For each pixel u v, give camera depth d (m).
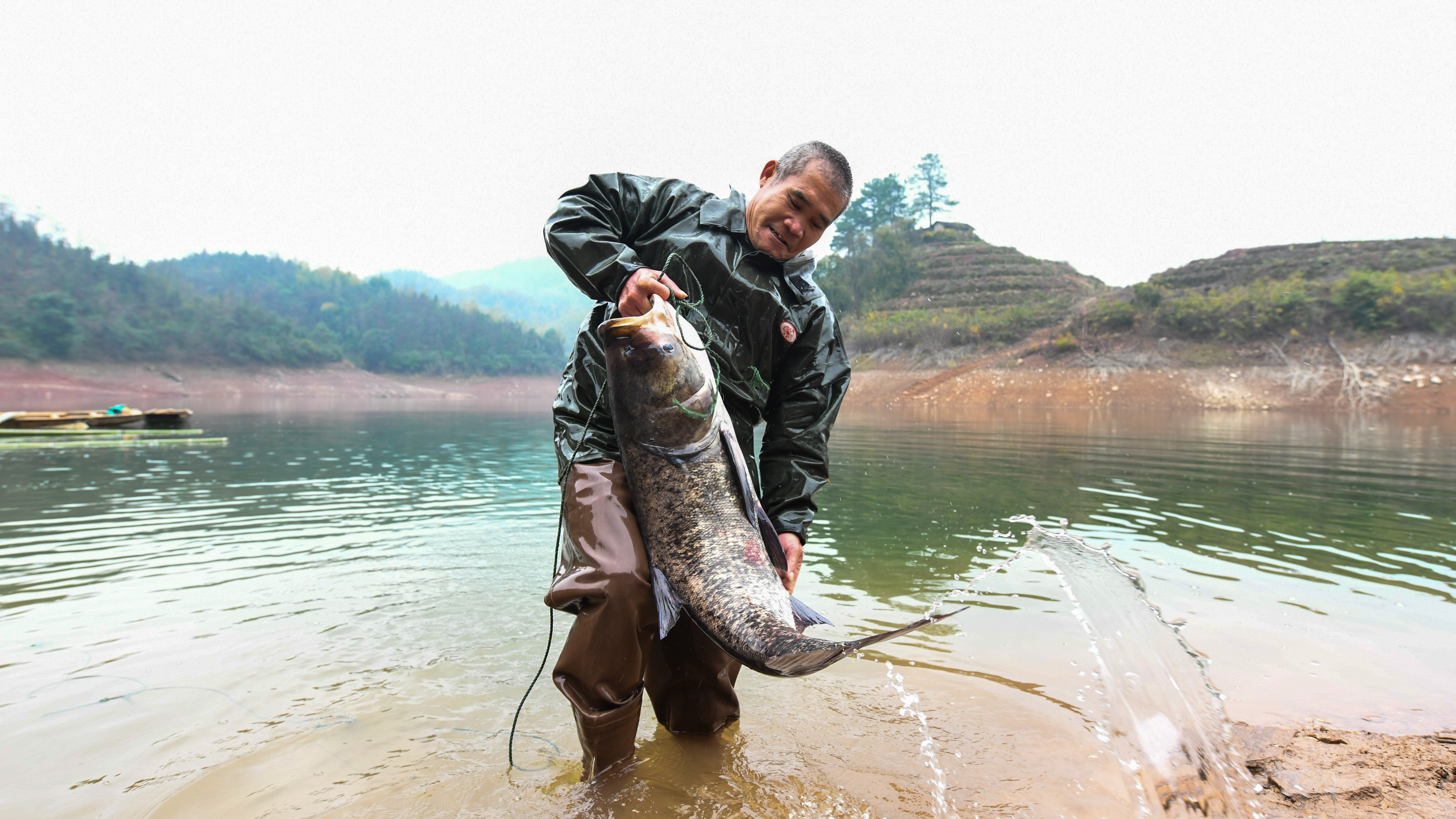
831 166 2.51
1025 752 2.67
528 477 11.10
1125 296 58.06
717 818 2.22
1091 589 3.73
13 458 12.88
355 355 147.62
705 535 2.18
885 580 5.12
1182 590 4.82
